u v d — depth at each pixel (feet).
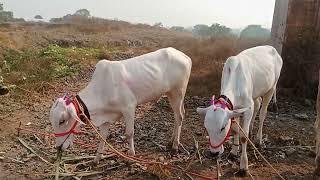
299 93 16.66
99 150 9.73
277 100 16.14
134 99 9.62
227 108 8.46
